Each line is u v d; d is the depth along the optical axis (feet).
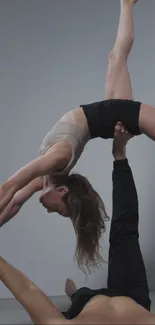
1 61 7.64
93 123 5.10
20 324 5.05
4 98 7.57
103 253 7.45
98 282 7.39
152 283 7.49
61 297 7.06
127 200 4.90
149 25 7.99
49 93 7.71
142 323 3.76
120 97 5.45
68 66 7.83
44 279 7.31
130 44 5.73
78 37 7.93
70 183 5.12
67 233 7.47
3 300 6.79
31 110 7.62
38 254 7.36
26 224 7.38
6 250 7.27
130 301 4.23
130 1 5.90
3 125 7.50
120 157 5.05
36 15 7.86
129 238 4.84
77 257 5.04
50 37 7.86
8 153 7.44
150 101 7.86
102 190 7.61
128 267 4.74
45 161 4.74
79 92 7.78
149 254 7.56
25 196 5.43
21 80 7.67
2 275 4.14
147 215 7.65
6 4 7.77
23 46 7.75
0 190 4.48
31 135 7.54
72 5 7.97
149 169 7.75
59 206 5.16
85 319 3.75
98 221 5.05
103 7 8.00
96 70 7.86
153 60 7.95
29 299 3.96
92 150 7.68
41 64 7.77
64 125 5.11
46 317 3.81
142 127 5.03
